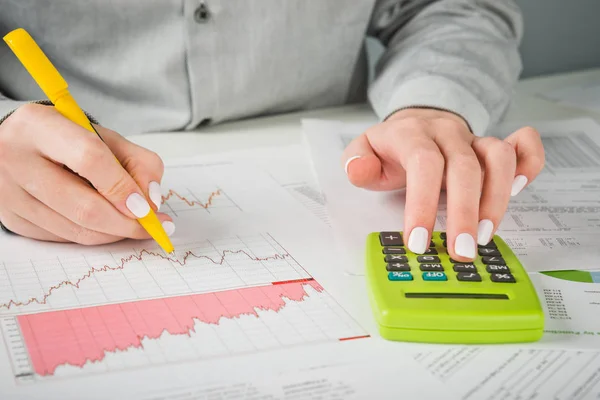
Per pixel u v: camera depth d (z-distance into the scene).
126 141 0.48
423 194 0.43
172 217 0.51
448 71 0.66
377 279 0.40
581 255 0.46
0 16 0.71
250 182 0.58
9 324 0.37
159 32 0.71
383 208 0.53
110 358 0.35
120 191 0.43
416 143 0.46
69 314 0.39
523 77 1.08
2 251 0.46
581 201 0.55
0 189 0.45
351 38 0.79
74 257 0.45
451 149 0.46
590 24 1.06
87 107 0.72
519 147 0.49
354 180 0.52
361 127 0.71
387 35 0.86
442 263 0.41
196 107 0.71
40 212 0.45
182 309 0.39
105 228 0.45
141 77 0.71
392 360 0.35
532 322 0.36
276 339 0.37
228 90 0.73
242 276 0.43
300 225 0.51
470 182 0.43
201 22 0.69
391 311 0.36
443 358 0.35
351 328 0.38
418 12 0.82
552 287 0.42
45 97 0.71
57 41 0.71
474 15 0.78
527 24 1.04
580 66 1.08
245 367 0.34
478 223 0.43
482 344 0.37
